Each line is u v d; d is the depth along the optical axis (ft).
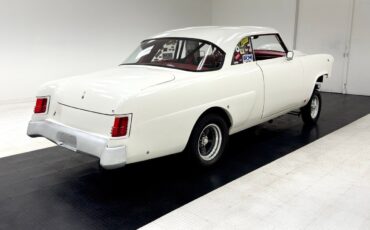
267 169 12.17
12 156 13.47
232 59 12.43
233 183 11.08
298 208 9.51
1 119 18.92
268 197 10.13
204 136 11.86
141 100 9.34
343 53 26.66
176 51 12.55
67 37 24.12
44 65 23.40
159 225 8.72
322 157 13.29
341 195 10.25
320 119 18.95
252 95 12.84
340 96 25.93
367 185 10.90
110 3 25.96
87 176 11.66
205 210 9.43
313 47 28.12
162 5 29.53
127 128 9.17
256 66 13.21
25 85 22.86
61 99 10.60
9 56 21.84
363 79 26.17
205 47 12.19
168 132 10.14
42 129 11.00
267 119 14.58
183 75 11.01
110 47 26.61
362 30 25.57
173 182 11.19
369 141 15.19
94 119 9.55
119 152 9.11
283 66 14.44
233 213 9.26
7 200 10.00
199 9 32.83
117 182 11.20
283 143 14.97
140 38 28.48
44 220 8.98
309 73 16.21
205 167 11.98
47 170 12.15
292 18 28.43
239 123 12.77
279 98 14.39
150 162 12.75
